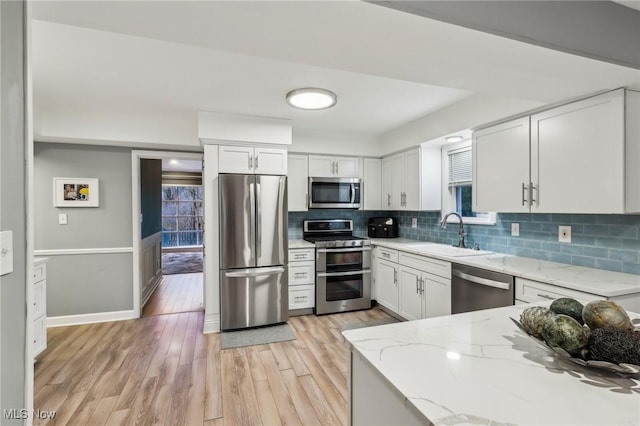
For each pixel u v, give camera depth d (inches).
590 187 73.9
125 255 142.8
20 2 36.9
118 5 39.7
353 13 42.4
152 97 108.1
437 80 67.1
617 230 79.7
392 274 141.6
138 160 144.6
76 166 136.3
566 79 64.8
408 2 42.4
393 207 161.0
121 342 116.4
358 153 164.9
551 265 88.9
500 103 96.0
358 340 40.1
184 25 44.9
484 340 40.1
